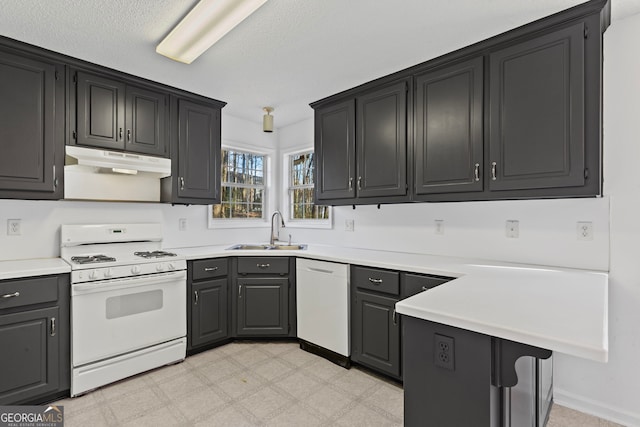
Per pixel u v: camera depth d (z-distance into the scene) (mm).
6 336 1854
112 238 2721
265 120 3229
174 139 2820
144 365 2359
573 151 1714
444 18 1822
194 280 2684
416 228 2768
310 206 3850
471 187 2080
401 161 2447
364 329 2402
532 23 1825
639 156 1773
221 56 2264
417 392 1142
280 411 1951
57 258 2443
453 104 2170
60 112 2238
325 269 2650
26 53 2100
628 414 1824
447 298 1275
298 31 1961
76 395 2074
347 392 2164
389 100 2527
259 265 2918
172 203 2902
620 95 1822
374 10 1758
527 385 1369
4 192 2041
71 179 2535
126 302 2285
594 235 1931
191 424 1826
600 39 1646
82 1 1660
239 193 3850
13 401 1876
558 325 966
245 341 3020
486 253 2375
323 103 3025
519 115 1888
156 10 1743
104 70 2395
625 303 1828
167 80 2654
